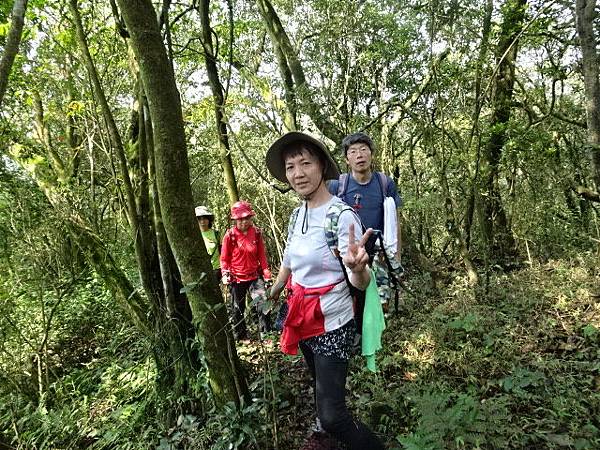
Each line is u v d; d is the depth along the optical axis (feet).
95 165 17.25
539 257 22.02
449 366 12.46
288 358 13.43
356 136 12.85
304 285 7.87
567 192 21.34
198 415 11.23
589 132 15.12
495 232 23.77
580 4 14.58
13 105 17.61
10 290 15.49
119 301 14.30
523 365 11.93
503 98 21.21
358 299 7.68
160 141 9.35
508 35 19.61
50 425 12.82
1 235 15.56
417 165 27.94
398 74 25.20
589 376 10.87
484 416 8.59
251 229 17.81
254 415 9.70
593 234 21.06
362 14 23.59
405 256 23.84
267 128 22.40
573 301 15.44
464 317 14.84
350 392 11.89
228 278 17.80
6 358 15.61
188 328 11.64
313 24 25.82
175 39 22.98
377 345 7.70
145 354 14.02
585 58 14.79
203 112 20.01
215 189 29.09
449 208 21.50
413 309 17.30
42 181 15.62
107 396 13.75
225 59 21.13
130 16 8.86
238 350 15.80
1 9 15.96
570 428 9.18
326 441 9.32
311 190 7.96
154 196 11.16
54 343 18.29
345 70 24.89
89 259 14.64
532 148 19.21
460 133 21.81
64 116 17.15
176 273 11.71
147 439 11.23
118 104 18.86
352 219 7.67
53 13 16.17
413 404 10.47
